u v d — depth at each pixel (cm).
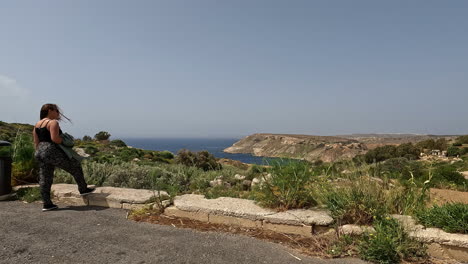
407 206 351
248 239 319
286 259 270
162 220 381
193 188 864
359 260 274
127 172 841
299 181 389
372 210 326
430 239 281
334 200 350
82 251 276
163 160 2697
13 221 369
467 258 268
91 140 4512
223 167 1928
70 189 508
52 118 444
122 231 337
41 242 297
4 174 500
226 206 385
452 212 304
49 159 417
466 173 1177
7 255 263
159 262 253
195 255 271
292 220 337
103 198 461
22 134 689
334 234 320
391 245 269
